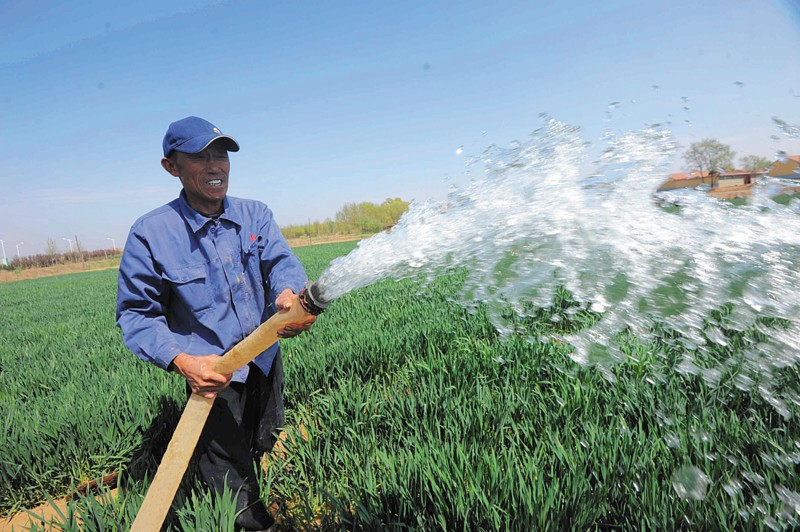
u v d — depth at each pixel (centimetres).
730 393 342
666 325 417
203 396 207
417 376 457
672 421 304
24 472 379
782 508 222
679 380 363
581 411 344
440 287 911
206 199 253
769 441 271
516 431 325
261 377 273
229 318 258
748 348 354
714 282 193
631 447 278
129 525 258
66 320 1267
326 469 330
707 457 258
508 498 251
